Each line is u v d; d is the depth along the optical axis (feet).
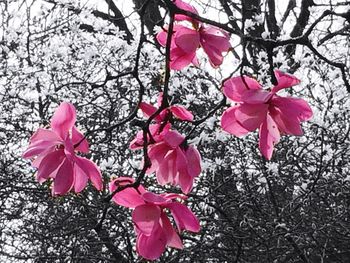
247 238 21.44
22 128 23.00
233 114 5.61
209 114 5.71
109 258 22.41
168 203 5.13
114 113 23.77
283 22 31.48
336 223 22.82
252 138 22.66
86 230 21.67
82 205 21.13
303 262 22.66
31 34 24.63
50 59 24.44
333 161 22.99
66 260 22.45
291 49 28.14
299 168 23.09
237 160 23.15
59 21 25.35
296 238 22.95
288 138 23.63
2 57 23.79
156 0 6.25
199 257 22.56
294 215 23.04
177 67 6.22
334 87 23.52
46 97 23.35
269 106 5.49
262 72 22.52
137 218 5.10
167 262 20.95
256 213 23.20
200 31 5.97
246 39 5.58
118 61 24.54
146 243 5.17
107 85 24.03
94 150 22.67
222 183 22.12
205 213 22.53
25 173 22.99
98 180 5.38
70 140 5.34
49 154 5.38
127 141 23.38
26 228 22.30
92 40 24.52
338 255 25.30
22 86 23.86
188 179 5.44
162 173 5.57
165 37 6.27
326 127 20.92
